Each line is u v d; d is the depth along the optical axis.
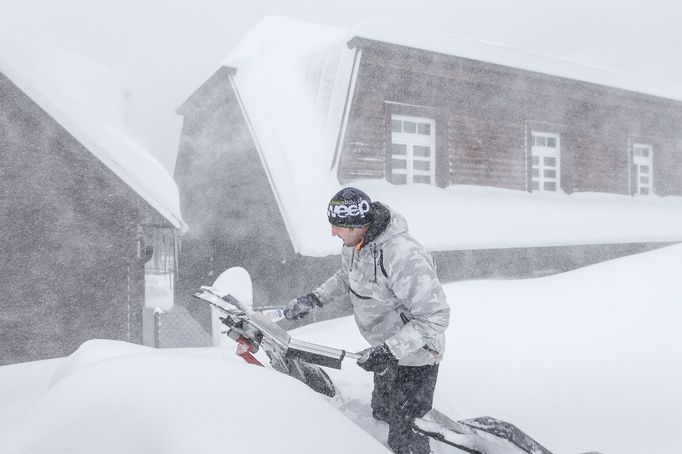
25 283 5.90
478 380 3.18
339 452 1.10
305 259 7.54
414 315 1.84
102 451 0.99
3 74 5.08
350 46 7.61
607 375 3.06
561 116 9.59
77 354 1.84
